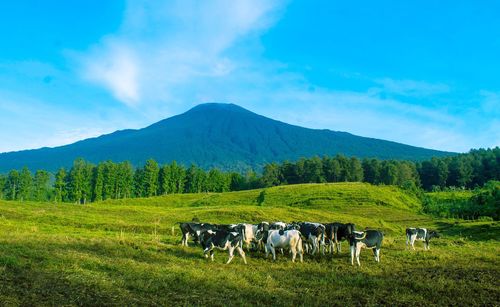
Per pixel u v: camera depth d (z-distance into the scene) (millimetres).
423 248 32812
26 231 32594
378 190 100375
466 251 30719
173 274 18047
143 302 14141
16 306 12711
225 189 150875
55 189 117500
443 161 179375
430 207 90250
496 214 77312
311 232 26953
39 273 16578
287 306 14547
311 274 20219
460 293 16844
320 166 162375
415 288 17516
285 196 93438
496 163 168375
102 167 125125
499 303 15570
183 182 144625
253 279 18438
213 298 15047
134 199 106312
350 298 15891
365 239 23609
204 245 24078
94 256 21109
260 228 28781
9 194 121500
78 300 13836
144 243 26953
